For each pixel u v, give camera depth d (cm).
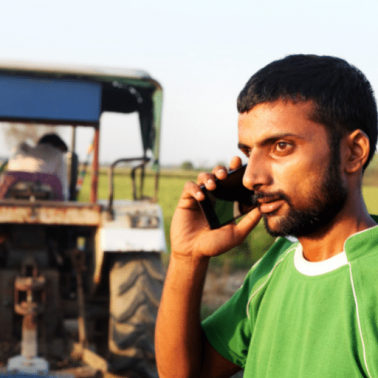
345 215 89
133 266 371
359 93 87
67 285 417
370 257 85
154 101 392
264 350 101
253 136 88
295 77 86
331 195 86
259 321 108
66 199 441
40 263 395
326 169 85
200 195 112
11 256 393
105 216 374
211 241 113
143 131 454
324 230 90
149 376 359
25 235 397
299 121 85
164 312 120
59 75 365
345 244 87
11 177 396
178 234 118
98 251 377
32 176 400
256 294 113
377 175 1484
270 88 87
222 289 654
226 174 113
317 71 87
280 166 87
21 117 361
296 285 96
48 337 379
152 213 384
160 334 121
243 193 115
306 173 85
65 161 442
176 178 3488
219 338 122
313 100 85
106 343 407
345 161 87
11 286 375
